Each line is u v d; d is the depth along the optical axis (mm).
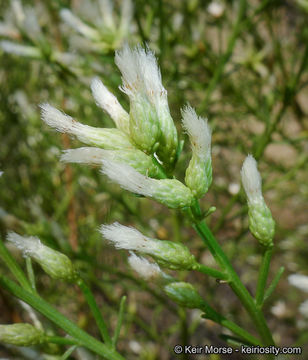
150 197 75
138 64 76
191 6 168
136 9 144
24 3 164
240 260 209
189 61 178
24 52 141
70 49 151
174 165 79
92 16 138
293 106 192
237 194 144
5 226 152
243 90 185
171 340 197
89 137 77
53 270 84
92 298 86
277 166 186
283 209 231
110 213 161
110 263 178
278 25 186
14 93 182
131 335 186
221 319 85
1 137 181
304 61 133
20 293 83
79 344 85
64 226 169
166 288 83
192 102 183
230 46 142
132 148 77
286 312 196
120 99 135
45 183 176
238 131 190
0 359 112
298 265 206
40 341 83
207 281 192
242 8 141
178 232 155
